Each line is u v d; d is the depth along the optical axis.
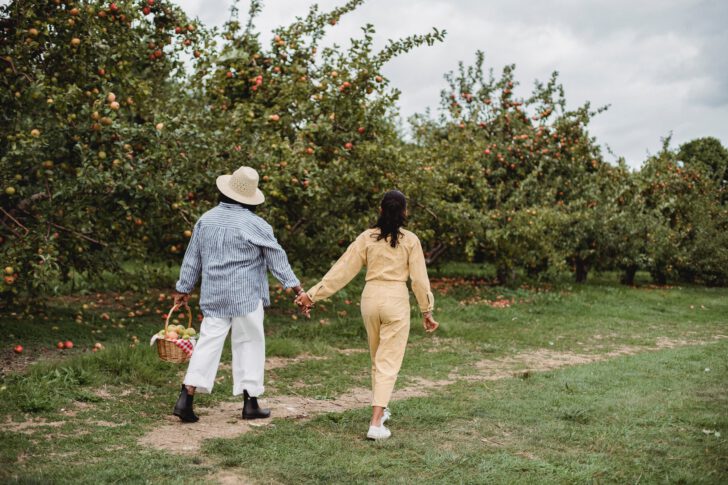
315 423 4.62
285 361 6.96
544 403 5.35
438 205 12.26
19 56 6.49
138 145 7.10
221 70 9.38
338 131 9.98
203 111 8.91
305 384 5.98
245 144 8.48
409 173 11.52
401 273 4.55
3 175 6.77
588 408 5.16
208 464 3.65
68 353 6.77
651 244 18.86
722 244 21.58
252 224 4.68
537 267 17.67
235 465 3.67
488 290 15.06
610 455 4.04
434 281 17.33
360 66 9.57
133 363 5.84
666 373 6.84
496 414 4.97
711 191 23.11
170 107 9.07
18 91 6.60
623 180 19.59
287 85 9.59
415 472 3.66
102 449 3.84
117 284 9.52
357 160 9.96
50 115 6.95
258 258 4.69
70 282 10.55
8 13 6.61
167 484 3.29
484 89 16.78
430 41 9.54
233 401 5.20
